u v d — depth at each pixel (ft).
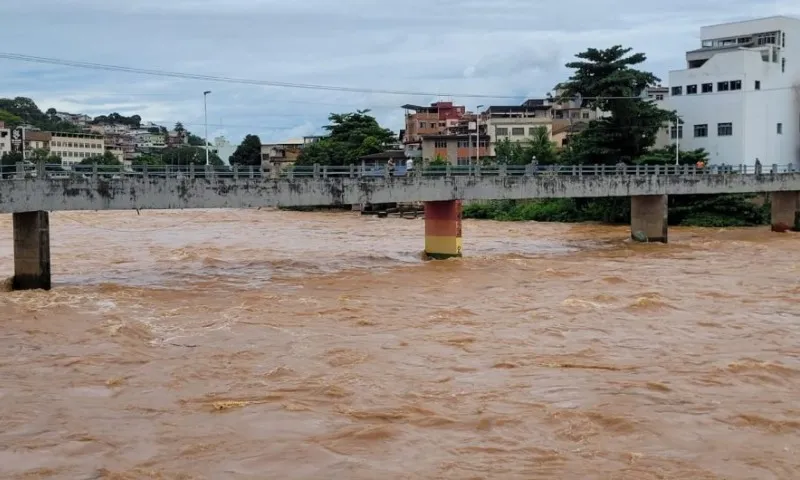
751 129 250.98
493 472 48.44
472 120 368.48
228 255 157.58
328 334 84.43
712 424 56.59
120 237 198.49
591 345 79.87
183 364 72.64
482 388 64.95
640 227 184.34
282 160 470.39
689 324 89.51
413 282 120.67
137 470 48.75
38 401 62.08
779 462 50.11
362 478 47.67
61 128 624.59
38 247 111.14
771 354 75.87
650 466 49.37
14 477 47.75
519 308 99.19
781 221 211.00
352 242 188.14
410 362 73.00
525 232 217.77
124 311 96.99
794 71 263.08
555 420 57.06
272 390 64.49
